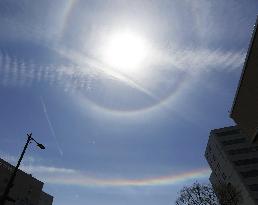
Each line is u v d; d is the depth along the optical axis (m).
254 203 51.66
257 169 57.12
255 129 20.81
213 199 50.97
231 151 61.78
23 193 65.31
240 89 21.98
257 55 18.86
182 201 52.44
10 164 63.97
